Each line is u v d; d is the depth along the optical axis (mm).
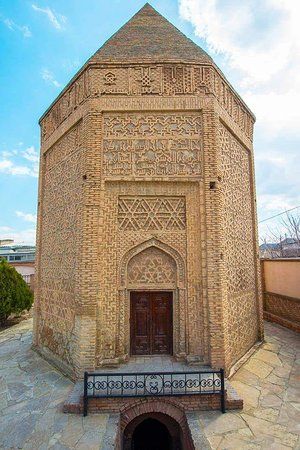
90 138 5949
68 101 6906
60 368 6004
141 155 6016
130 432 4816
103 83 6145
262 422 4180
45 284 7484
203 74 6199
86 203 5766
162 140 6074
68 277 6281
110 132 6074
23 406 4656
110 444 3732
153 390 4566
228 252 6297
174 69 6184
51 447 3693
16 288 10648
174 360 5641
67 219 6609
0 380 5625
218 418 4289
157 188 6016
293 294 9570
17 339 8711
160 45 6707
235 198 7051
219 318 5512
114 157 5992
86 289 5520
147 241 5906
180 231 5941
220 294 5582
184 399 4543
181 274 5820
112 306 5672
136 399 4535
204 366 5422
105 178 5910
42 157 8266
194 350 5590
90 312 5465
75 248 6086
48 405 4676
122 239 5871
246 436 3861
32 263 18453
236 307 6488
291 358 6637
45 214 7934
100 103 6070
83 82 6371
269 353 6914
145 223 5941
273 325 9914
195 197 6008
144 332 5902
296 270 9461
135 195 6004
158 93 6102
